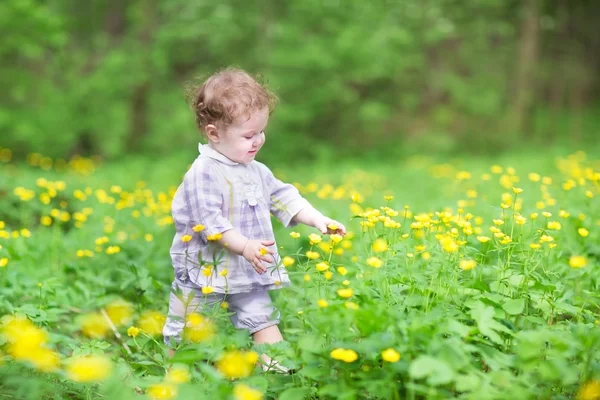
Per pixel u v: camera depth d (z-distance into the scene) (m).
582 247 5.14
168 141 24.16
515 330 3.18
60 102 23.22
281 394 2.86
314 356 2.90
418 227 3.79
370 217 3.80
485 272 4.01
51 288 4.51
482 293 3.49
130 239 6.39
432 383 2.37
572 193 7.94
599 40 35.62
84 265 5.54
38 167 18.14
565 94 35.03
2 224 5.62
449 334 3.14
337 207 8.55
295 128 24.86
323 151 23.84
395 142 26.67
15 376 2.93
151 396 2.81
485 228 6.16
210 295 3.66
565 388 2.88
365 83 26.17
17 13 19.81
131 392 2.85
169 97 25.45
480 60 31.64
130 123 24.64
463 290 3.51
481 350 2.75
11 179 10.11
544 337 2.77
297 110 24.05
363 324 2.83
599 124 31.14
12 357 3.10
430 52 31.09
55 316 4.09
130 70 23.88
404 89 28.83
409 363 2.64
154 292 4.68
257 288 3.66
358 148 26.09
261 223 3.75
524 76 28.72
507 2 31.00
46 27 20.52
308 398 3.04
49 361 2.79
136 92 24.53
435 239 4.14
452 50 31.64
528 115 29.84
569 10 34.59
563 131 29.64
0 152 22.59
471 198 8.32
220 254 3.65
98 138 23.67
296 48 24.16
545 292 3.63
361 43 23.86
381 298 3.32
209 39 25.09
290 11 24.86
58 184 7.33
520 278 3.74
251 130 3.63
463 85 29.06
